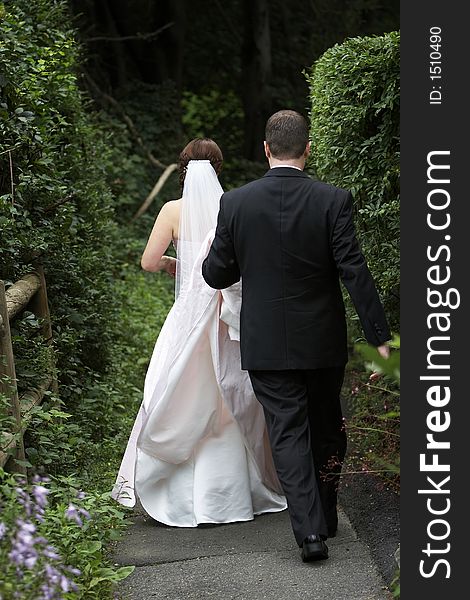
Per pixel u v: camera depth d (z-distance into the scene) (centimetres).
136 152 1794
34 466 520
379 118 580
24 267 611
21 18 717
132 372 845
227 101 2280
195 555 486
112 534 445
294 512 460
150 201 1548
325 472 493
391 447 554
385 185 559
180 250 544
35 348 582
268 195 475
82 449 605
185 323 529
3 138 594
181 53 2075
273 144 481
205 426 530
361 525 513
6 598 320
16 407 485
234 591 437
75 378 694
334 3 2223
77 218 748
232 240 484
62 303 697
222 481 532
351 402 720
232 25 2350
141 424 541
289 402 475
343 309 484
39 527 401
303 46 2305
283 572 456
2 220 554
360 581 441
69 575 388
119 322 906
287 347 471
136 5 2095
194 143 556
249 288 480
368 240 597
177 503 534
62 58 766
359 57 551
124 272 1211
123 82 1986
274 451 470
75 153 771
